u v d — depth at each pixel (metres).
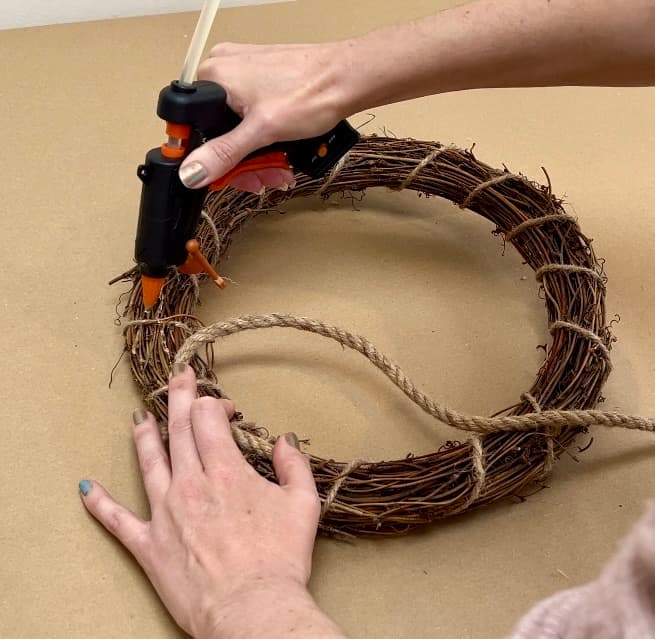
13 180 0.97
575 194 1.03
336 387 0.81
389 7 1.35
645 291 0.93
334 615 0.65
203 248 0.86
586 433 0.80
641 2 0.67
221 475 0.63
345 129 0.73
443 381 0.82
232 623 0.54
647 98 1.20
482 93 1.19
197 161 0.62
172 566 0.60
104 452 0.73
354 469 0.69
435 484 0.70
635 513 0.74
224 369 0.81
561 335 0.79
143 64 1.17
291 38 1.25
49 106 1.08
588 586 0.29
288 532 0.61
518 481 0.72
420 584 0.68
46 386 0.77
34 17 1.23
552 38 0.68
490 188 0.92
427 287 0.92
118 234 0.93
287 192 0.94
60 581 0.64
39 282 0.86
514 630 0.32
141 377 0.75
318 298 0.89
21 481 0.70
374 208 1.01
